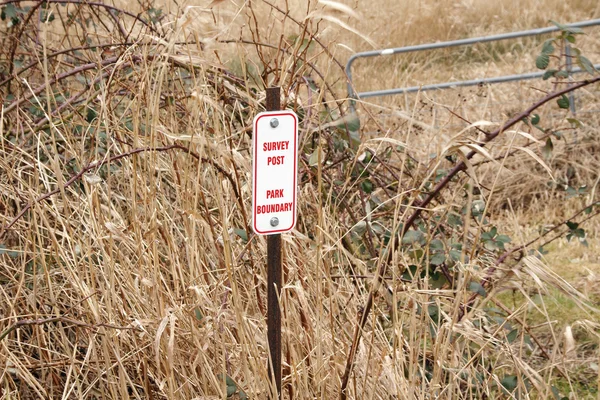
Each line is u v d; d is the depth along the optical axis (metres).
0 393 3.20
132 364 3.30
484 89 7.72
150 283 2.90
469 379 2.99
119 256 3.08
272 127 2.53
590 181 6.57
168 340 2.90
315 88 4.13
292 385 2.82
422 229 3.59
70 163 3.77
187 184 3.11
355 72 9.49
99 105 3.85
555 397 3.02
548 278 2.79
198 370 3.05
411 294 2.89
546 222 6.03
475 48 10.13
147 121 2.97
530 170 6.57
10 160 3.70
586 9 10.96
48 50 4.48
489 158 2.59
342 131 3.52
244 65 3.25
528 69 8.34
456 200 4.30
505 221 6.14
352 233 3.63
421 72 9.61
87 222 3.19
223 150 3.00
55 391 3.38
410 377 2.83
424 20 10.68
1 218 3.54
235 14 3.32
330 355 2.89
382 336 3.08
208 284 3.22
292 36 3.51
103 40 4.93
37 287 3.43
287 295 3.03
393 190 4.39
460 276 2.81
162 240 3.26
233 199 3.40
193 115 3.37
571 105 6.91
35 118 4.20
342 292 3.27
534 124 3.52
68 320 2.80
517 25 10.62
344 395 2.83
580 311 4.57
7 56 4.43
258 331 3.00
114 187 3.88
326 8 2.87
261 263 3.20
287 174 2.57
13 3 4.40
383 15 10.57
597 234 5.87
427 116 7.00
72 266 3.25
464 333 2.83
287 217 2.59
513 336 3.31
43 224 3.58
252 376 2.95
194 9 3.18
